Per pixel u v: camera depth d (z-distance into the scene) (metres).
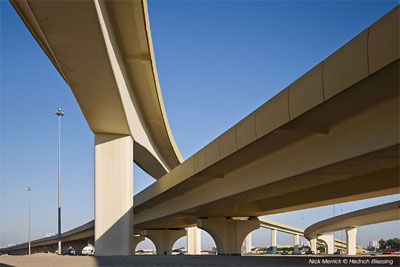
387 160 16.39
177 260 25.97
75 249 134.25
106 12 22.44
